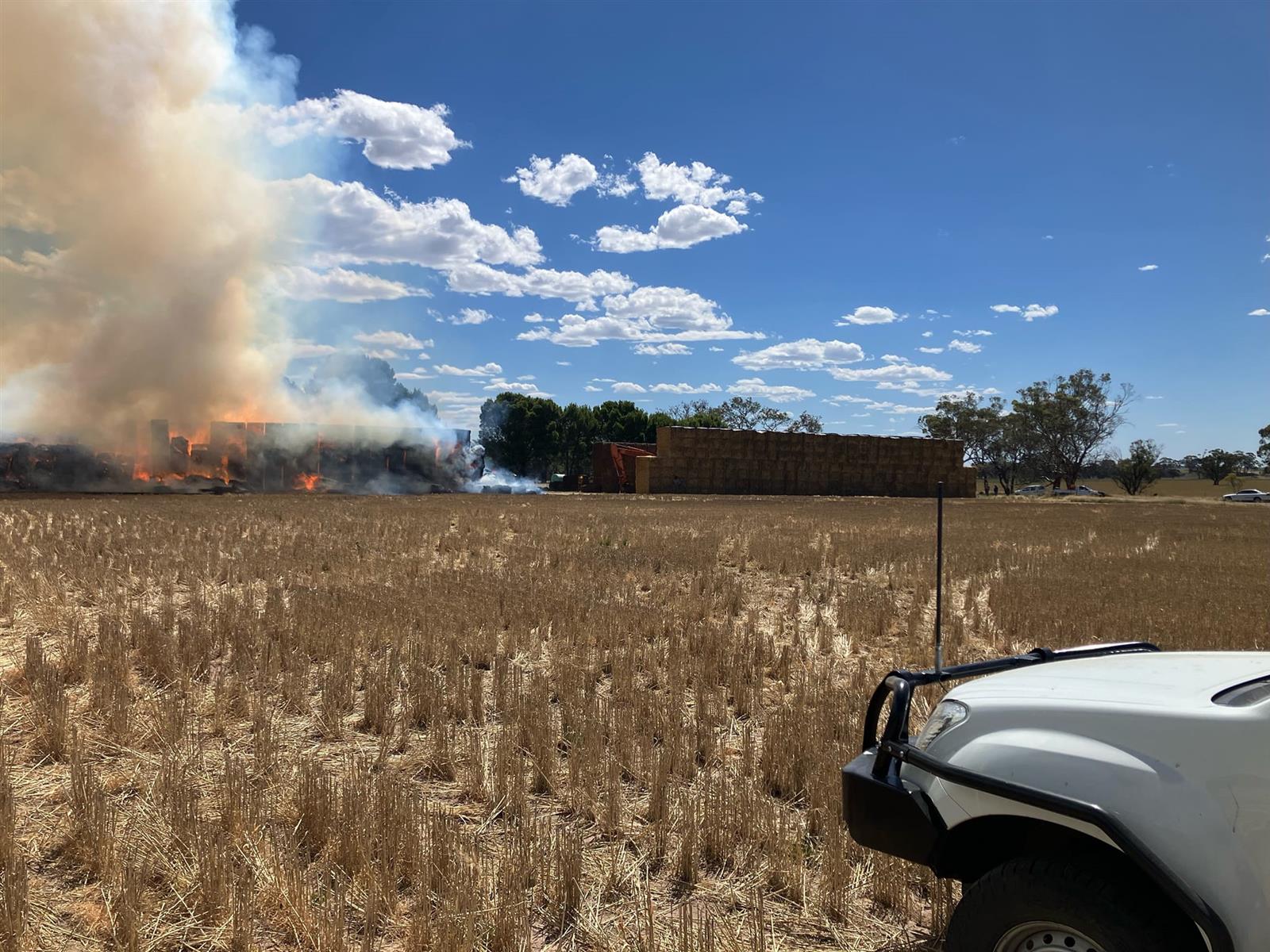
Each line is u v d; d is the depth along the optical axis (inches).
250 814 217.5
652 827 222.5
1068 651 187.6
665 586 671.1
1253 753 121.6
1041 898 130.6
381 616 476.1
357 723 313.3
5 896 174.1
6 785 224.5
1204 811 122.3
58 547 717.9
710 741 288.7
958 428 5472.4
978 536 1321.4
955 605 650.2
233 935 171.5
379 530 1042.1
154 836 209.0
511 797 241.3
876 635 526.6
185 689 327.6
